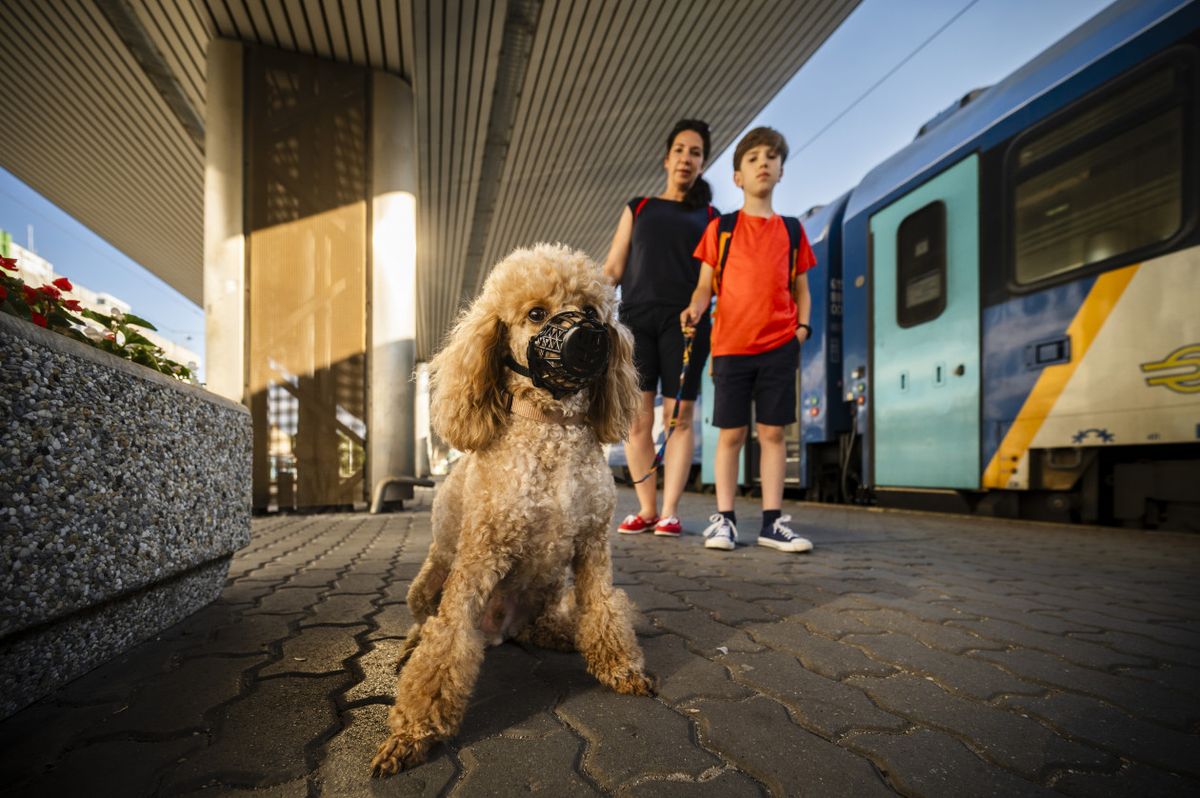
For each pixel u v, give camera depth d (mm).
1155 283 4000
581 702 1482
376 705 1448
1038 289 4793
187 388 1920
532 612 1928
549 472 1531
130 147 8703
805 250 3834
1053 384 4660
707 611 2332
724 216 3801
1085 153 4473
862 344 6895
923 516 6141
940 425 5723
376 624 2086
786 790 1107
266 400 5734
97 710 1392
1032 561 3506
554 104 7797
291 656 1759
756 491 9195
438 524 1781
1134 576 3082
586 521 1598
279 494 5766
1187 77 3861
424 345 24391
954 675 1689
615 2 6023
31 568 1254
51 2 5902
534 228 12281
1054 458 4762
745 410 3836
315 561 3328
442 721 1248
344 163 6004
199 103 7566
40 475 1277
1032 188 4883
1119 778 1178
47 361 1291
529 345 1492
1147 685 1634
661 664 1757
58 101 7625
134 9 5848
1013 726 1387
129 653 1770
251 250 5711
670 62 6992
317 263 5902
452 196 10586
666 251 4133
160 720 1349
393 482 6000
